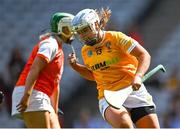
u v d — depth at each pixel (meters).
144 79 18.44
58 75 18.75
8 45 47.69
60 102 41.69
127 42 17.64
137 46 17.62
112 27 39.25
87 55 18.23
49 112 18.48
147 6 48.59
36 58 18.11
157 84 37.91
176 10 47.56
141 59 17.48
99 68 18.08
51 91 18.64
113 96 17.39
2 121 38.47
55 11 49.91
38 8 50.31
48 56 18.16
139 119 18.16
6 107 36.38
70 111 40.78
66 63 43.69
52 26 18.88
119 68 17.94
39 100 18.31
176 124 32.88
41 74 18.45
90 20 17.58
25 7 50.66
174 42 44.91
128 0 49.22
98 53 17.98
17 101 18.50
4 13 50.44
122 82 17.95
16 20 49.72
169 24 46.47
